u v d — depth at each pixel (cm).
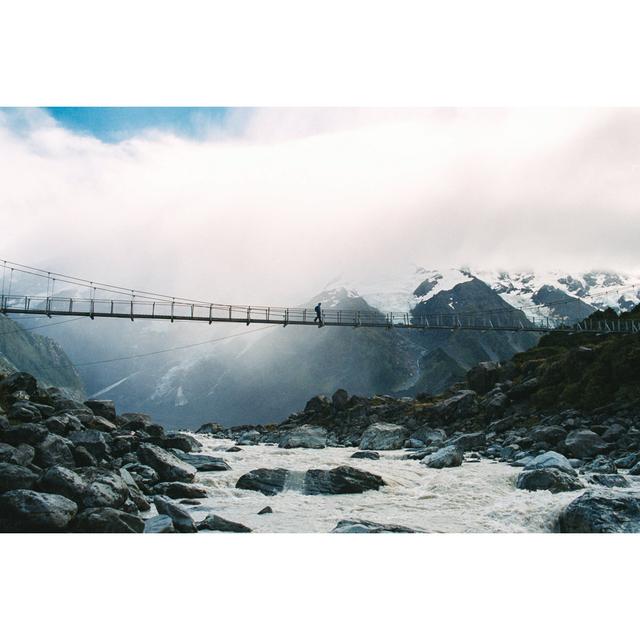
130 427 3972
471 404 5869
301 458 4112
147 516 2100
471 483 2836
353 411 7038
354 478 2722
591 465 3297
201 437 7094
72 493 1902
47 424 2689
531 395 5441
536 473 2695
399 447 4950
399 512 2308
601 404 4788
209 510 2319
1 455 2077
